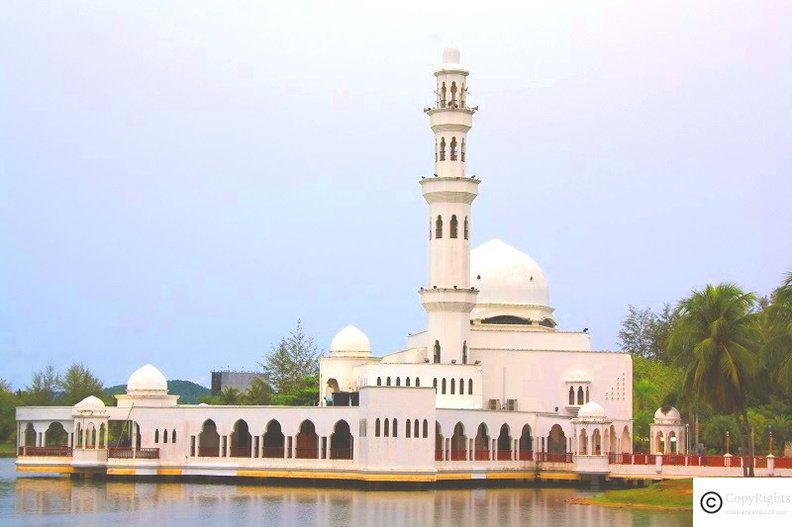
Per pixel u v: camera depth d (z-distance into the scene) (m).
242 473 169.12
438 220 177.38
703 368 140.00
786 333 141.00
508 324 194.62
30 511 128.75
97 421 174.50
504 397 186.25
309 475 165.25
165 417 173.62
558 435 186.88
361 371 187.62
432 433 158.50
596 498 141.38
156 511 128.75
